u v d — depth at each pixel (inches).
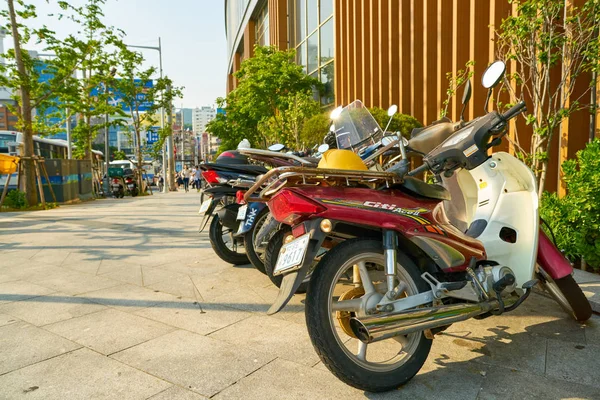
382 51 493.0
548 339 124.8
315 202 93.4
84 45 660.1
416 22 426.3
